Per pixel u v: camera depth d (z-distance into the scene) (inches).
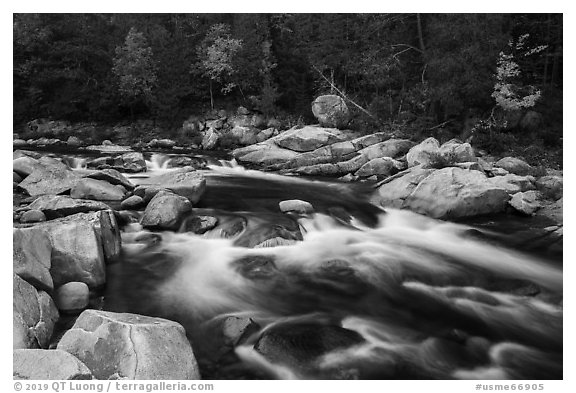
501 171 577.9
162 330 201.8
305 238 402.3
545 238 419.8
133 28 1296.8
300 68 1307.8
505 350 246.1
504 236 429.7
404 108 932.6
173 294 289.3
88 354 189.8
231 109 1299.2
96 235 302.4
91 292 280.4
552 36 916.0
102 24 1438.2
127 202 430.3
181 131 1215.6
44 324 220.5
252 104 1280.8
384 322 268.4
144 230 384.5
